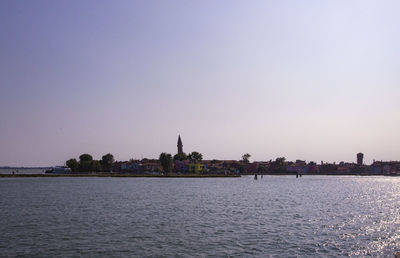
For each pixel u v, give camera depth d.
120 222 54.62
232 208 74.56
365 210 73.25
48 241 41.12
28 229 48.28
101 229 48.56
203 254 36.00
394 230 49.25
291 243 40.84
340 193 126.62
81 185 158.12
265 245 39.81
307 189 149.12
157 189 135.50
